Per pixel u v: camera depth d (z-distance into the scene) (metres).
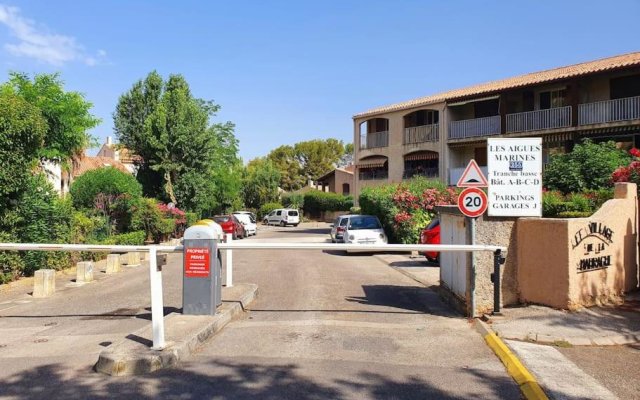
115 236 20.78
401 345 7.18
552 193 16.61
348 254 22.00
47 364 6.44
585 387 5.38
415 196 22.92
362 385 5.56
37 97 21.95
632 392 5.25
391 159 37.66
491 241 8.77
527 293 8.71
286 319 8.84
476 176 8.97
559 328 7.35
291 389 5.45
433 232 17.83
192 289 8.41
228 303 9.39
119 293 12.27
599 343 6.89
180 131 34.66
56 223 15.19
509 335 7.21
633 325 7.46
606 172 18.11
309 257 20.95
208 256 8.39
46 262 14.60
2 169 12.50
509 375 5.91
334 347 7.06
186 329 7.42
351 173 66.69
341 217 24.94
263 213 68.69
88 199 22.55
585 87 27.22
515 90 29.14
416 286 12.71
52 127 22.69
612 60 28.31
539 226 8.52
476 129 31.44
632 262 9.48
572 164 19.02
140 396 5.29
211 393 5.35
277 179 73.62
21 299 11.52
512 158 8.71
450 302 10.05
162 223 25.75
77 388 5.55
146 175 36.31
